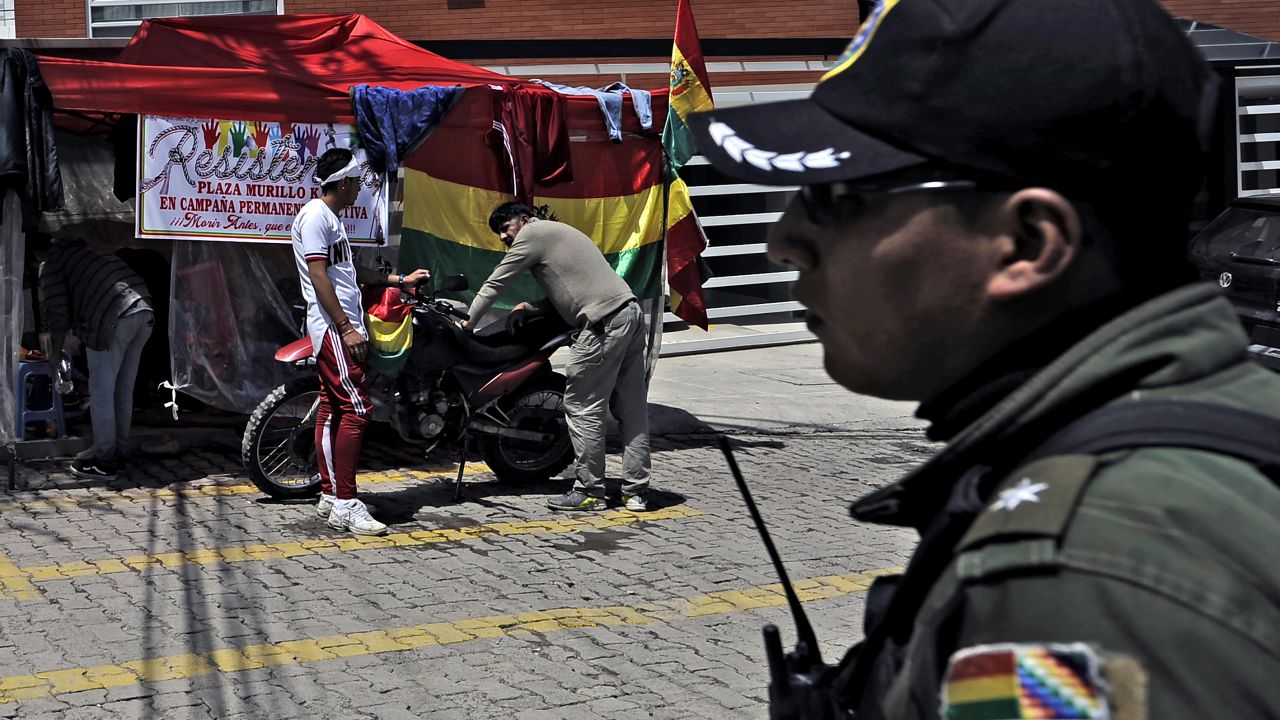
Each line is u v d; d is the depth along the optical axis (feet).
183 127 23.38
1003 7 2.71
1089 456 2.48
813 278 3.06
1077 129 2.63
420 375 22.11
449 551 19.79
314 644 15.65
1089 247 2.72
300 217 20.49
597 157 26.86
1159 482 2.36
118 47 24.66
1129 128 2.63
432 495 23.36
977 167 2.68
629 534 20.89
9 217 22.44
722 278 42.16
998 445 2.78
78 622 16.31
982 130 2.68
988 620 2.39
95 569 18.58
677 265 27.58
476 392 22.31
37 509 21.90
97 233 26.48
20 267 22.75
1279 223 25.89
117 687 14.19
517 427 23.31
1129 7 2.73
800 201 3.08
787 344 41.83
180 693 14.07
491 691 14.24
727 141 3.02
